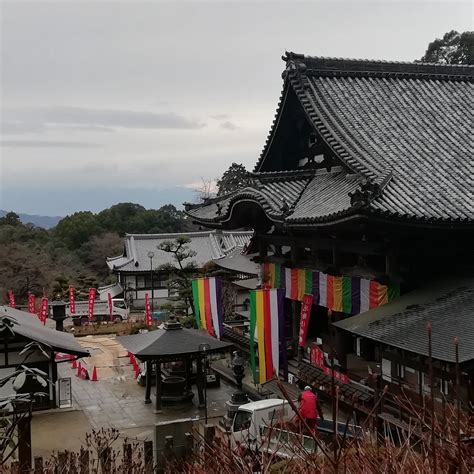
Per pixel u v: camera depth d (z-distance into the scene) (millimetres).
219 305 24625
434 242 18688
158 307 61250
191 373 24859
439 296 17000
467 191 19078
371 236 19016
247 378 25531
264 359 19781
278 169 27016
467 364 12461
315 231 20859
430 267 19031
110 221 97500
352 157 20391
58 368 30234
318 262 22234
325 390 18625
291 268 24062
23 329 21797
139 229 97750
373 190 16562
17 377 5574
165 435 12188
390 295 18297
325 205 19891
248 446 6984
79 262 86562
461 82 26625
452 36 46438
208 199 30922
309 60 24359
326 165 23156
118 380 27500
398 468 4887
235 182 77688
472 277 17891
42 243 85688
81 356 22938
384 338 15094
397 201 17562
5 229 83000
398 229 17516
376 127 22500
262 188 22578
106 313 50250
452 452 4992
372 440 6195
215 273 43656
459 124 23516
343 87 24375
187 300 41594
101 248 88688
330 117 22312
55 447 18172
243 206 23875
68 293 55656
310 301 21734
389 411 14484
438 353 13039
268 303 19797
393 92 24891
